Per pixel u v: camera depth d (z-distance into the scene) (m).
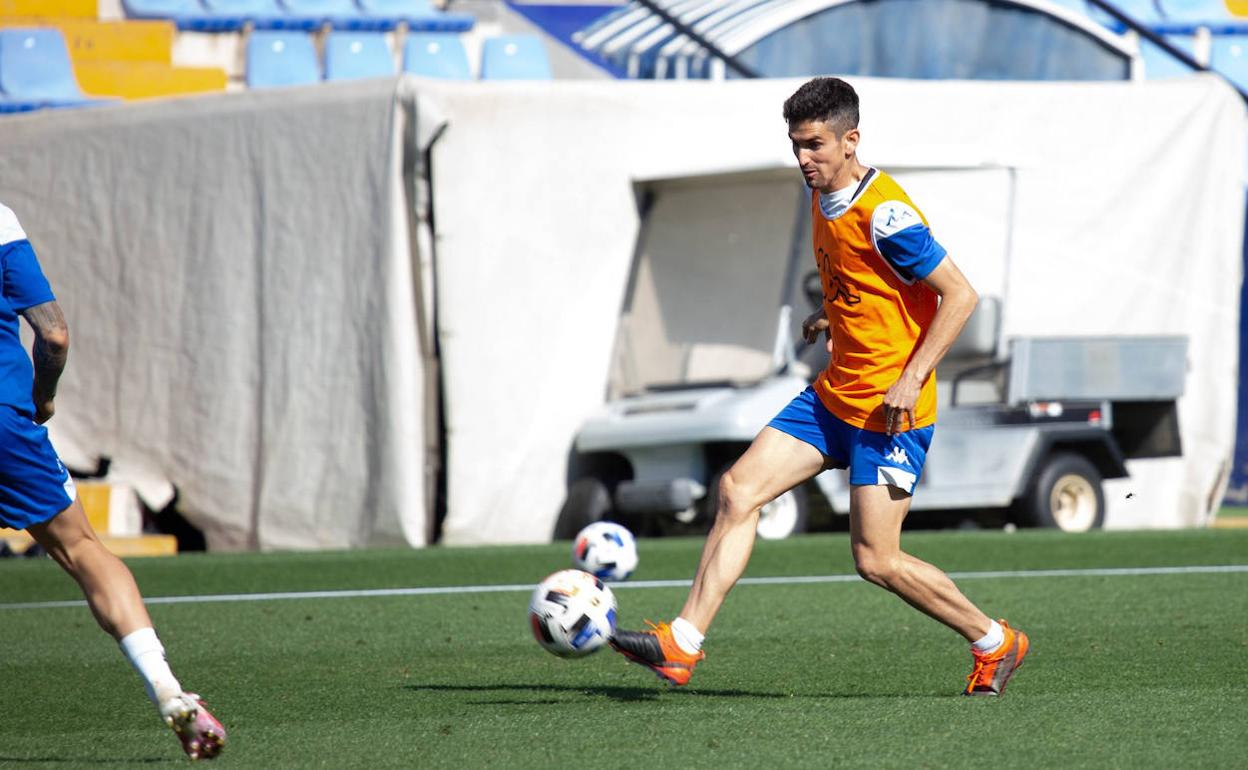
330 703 20.06
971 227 55.28
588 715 18.20
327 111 51.09
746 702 19.14
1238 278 58.09
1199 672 21.50
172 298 54.06
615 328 52.44
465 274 50.41
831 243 18.55
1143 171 57.28
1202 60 88.75
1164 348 54.34
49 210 56.19
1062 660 22.81
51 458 15.73
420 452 49.91
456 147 50.31
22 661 24.78
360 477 50.22
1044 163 56.28
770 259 51.72
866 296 18.47
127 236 54.97
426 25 85.75
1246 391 82.69
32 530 15.77
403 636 27.45
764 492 19.23
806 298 51.62
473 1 89.31
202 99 53.75
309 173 51.41
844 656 23.97
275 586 37.22
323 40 84.50
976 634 19.12
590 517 50.72
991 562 40.56
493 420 50.81
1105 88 57.03
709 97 52.88
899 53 63.50
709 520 49.69
